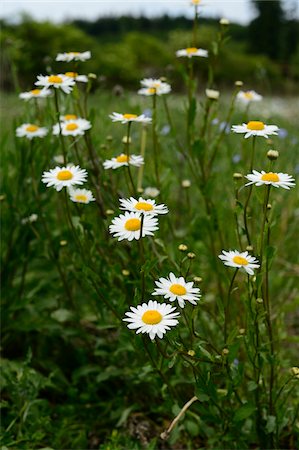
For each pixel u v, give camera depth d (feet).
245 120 3.94
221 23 3.71
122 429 3.58
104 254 3.62
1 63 8.23
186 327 3.28
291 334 4.26
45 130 3.66
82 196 3.34
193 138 3.78
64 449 3.44
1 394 3.68
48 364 3.79
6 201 3.85
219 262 3.92
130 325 2.64
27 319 3.91
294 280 4.57
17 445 3.28
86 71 16.94
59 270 3.79
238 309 3.63
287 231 4.96
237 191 3.07
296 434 3.30
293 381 3.39
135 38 23.97
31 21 21.29
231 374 3.14
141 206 2.80
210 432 3.33
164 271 3.29
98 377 3.61
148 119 3.26
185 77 3.76
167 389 3.43
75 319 3.84
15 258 3.91
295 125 7.84
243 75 22.41
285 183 2.84
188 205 3.88
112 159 3.35
